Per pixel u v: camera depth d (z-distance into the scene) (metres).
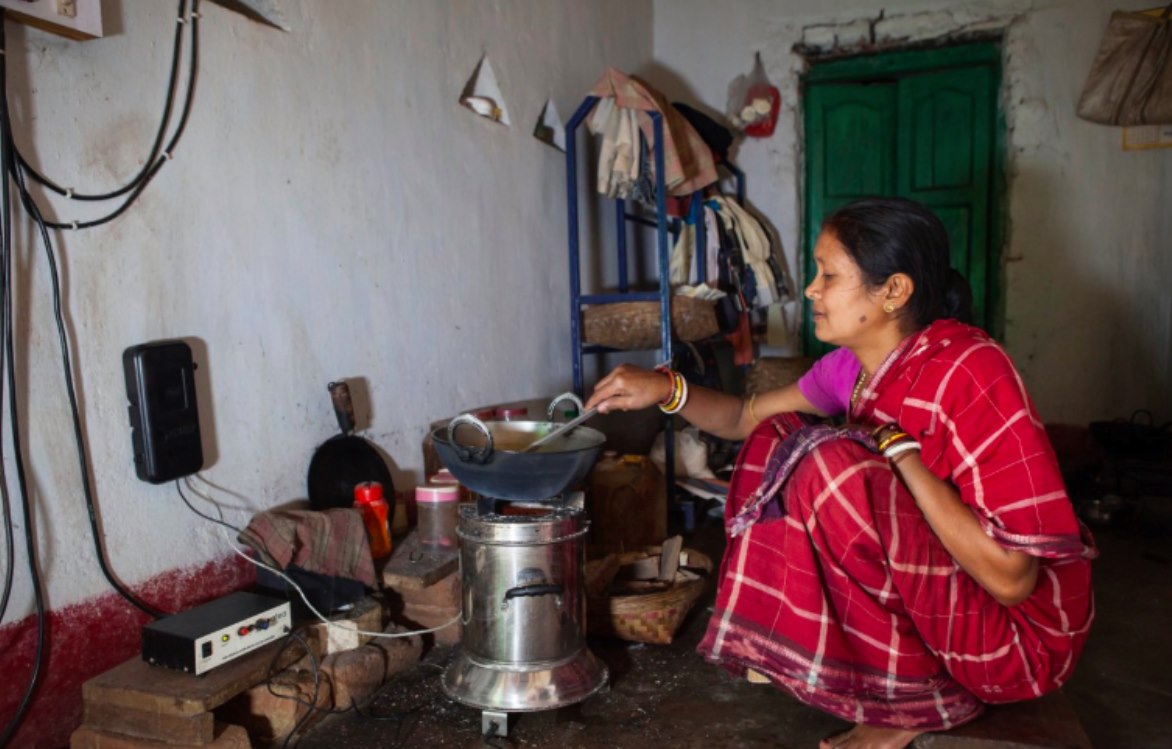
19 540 1.50
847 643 1.51
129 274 1.70
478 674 1.79
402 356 2.50
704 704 1.85
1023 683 1.47
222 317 1.91
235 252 1.94
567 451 1.67
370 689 1.90
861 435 1.46
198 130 1.84
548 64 3.38
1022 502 1.33
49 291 1.55
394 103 2.45
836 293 1.52
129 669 1.61
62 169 1.57
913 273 1.48
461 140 2.78
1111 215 4.02
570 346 3.58
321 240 2.19
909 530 1.41
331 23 2.21
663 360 3.17
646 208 4.27
